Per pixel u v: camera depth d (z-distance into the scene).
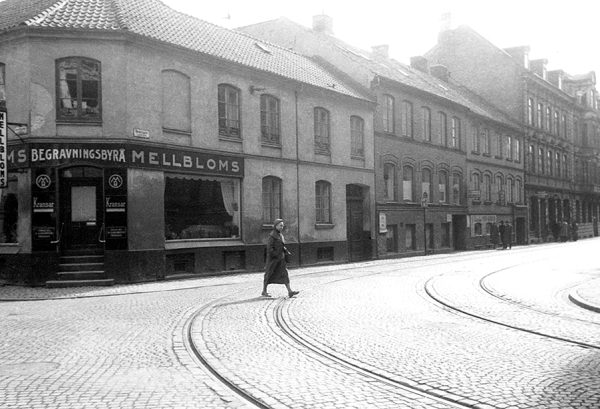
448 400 6.24
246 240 22.91
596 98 70.31
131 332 10.40
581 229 64.06
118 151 18.70
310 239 26.27
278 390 6.69
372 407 6.03
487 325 10.65
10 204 19.05
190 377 7.38
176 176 20.52
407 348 8.79
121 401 6.38
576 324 10.65
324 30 37.03
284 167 24.98
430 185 36.19
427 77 42.53
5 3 23.64
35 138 18.36
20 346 9.33
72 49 18.61
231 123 22.77
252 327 10.68
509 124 46.75
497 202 45.25
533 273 20.66
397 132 32.97
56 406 6.22
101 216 19.03
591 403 6.00
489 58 51.44
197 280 19.66
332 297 14.59
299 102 26.02
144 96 19.39
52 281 18.11
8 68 18.81
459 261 27.50
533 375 7.13
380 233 30.92
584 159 66.44
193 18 25.66
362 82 31.69
